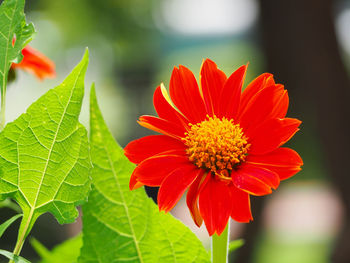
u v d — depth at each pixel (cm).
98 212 49
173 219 49
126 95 727
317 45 248
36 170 48
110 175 49
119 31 585
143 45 671
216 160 53
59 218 49
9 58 49
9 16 49
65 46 605
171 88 54
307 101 274
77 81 48
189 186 52
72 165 48
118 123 661
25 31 49
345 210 252
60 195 48
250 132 54
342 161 248
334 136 248
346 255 240
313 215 402
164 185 51
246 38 647
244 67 54
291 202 440
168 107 54
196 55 793
